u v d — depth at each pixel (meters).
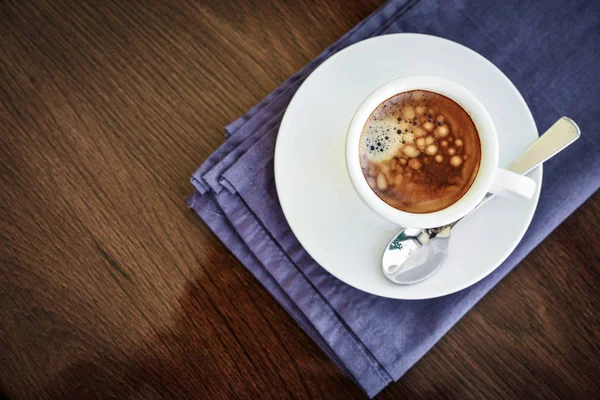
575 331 0.36
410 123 0.33
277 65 0.38
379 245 0.33
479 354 0.36
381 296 0.35
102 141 0.38
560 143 0.32
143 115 0.38
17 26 0.38
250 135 0.36
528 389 0.36
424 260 0.33
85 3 0.38
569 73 0.35
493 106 0.34
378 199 0.32
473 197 0.31
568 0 0.36
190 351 0.37
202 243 0.37
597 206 0.37
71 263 0.37
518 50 0.36
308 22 0.38
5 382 0.36
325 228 0.33
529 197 0.31
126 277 0.37
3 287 0.37
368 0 0.38
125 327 0.37
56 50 0.38
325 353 0.36
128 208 0.37
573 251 0.36
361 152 0.33
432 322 0.35
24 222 0.37
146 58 0.38
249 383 0.37
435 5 0.35
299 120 0.33
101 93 0.38
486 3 0.36
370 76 0.34
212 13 0.38
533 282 0.36
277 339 0.37
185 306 0.37
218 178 0.35
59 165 0.37
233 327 0.37
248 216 0.35
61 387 0.36
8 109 0.38
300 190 0.33
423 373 0.36
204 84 0.38
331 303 0.35
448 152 0.33
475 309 0.37
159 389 0.37
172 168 0.38
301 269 0.35
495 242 0.33
